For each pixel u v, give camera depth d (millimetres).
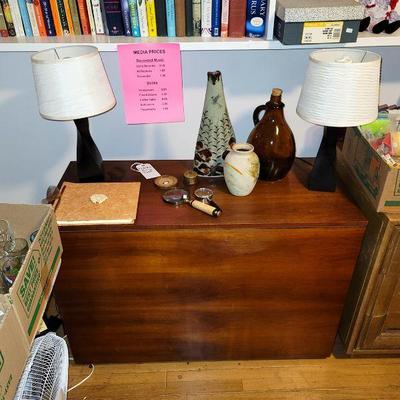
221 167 1294
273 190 1258
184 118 1461
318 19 1059
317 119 1065
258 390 1392
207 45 1134
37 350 1009
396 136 1189
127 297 1266
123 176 1347
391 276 1230
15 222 968
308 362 1480
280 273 1223
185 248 1155
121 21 1163
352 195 1311
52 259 901
